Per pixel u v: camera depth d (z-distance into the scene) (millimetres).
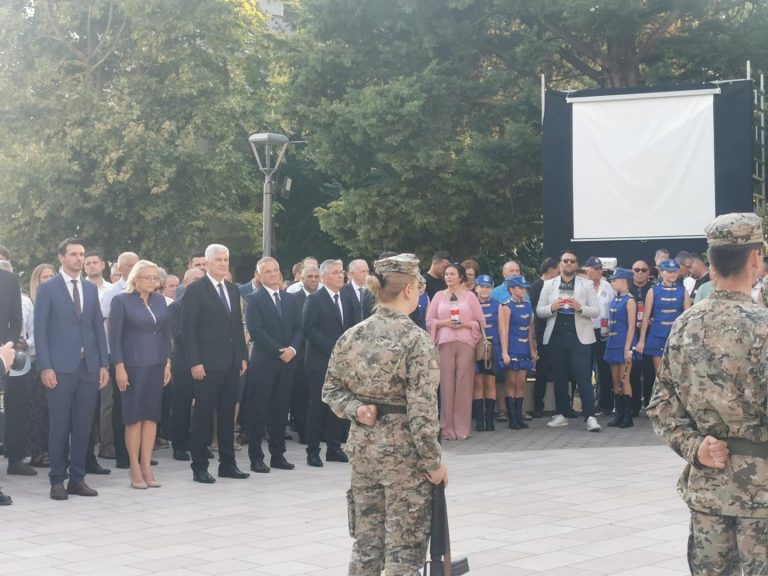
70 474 9867
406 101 20062
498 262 25922
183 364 12148
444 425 13648
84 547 7566
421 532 4953
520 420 14570
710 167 16453
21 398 10992
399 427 4953
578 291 14234
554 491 9438
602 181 16859
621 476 10242
